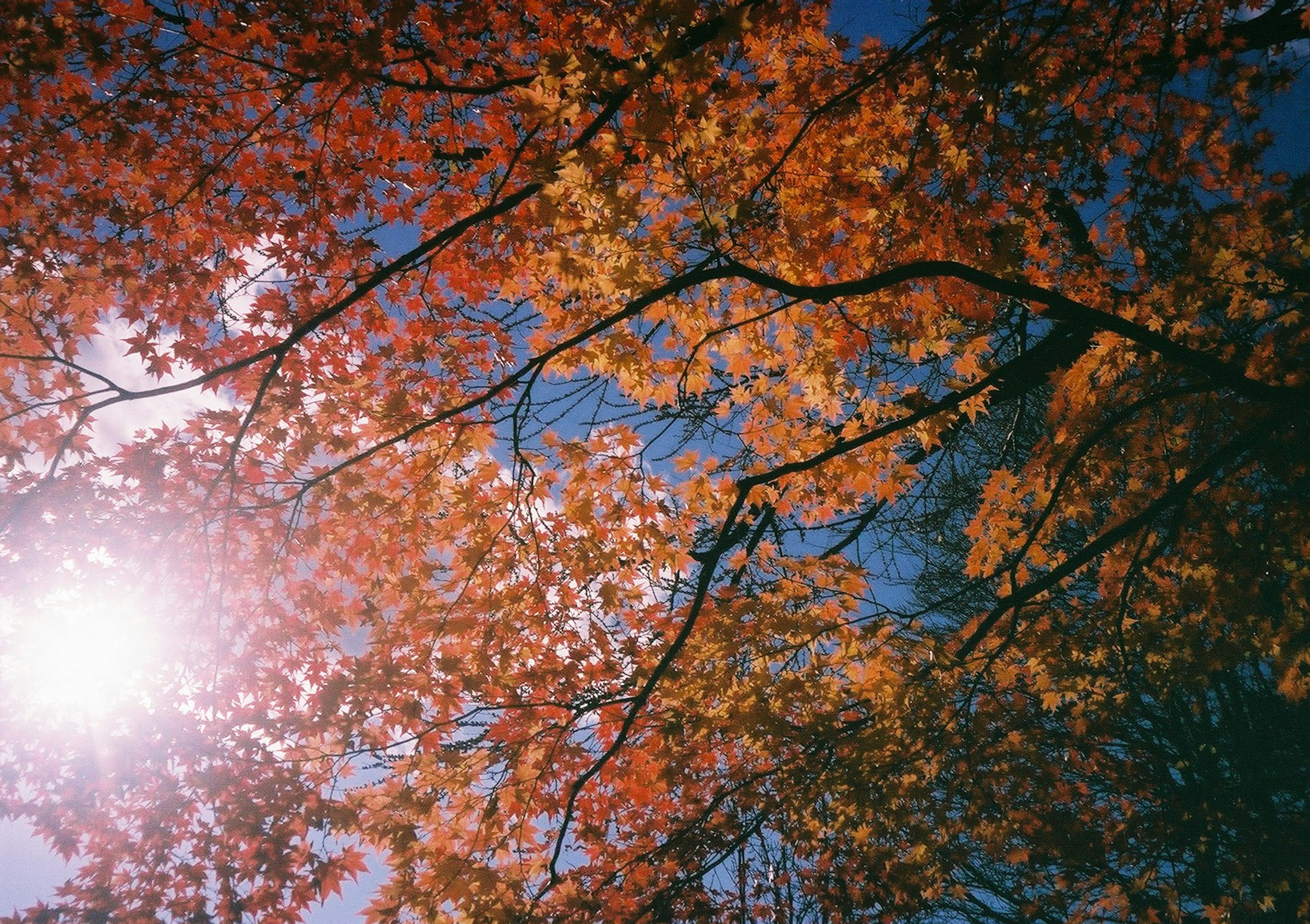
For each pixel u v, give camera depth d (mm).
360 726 5094
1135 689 6559
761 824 6668
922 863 6477
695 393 6180
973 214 5688
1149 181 5895
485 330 6566
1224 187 6012
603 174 4871
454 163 6270
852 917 7133
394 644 5453
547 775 5914
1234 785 7176
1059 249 7016
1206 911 6598
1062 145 5438
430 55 5637
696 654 5980
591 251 5090
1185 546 6160
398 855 5102
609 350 5555
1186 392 5547
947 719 6148
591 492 5992
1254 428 5000
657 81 4336
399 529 5836
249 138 5688
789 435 6160
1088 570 10656
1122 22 5441
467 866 5262
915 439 6703
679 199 5402
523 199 5109
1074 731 6727
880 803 5848
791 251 5867
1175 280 5488
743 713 5730
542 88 4277
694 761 6855
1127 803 6934
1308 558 5523
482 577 5965
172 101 5602
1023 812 6414
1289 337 5332
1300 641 5629
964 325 6316
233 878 4707
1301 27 5340
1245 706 9141
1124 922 6910
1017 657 6797
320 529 5598
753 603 5988
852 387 5965
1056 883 6992
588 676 6043
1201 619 6113
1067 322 5926
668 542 6172
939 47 4766
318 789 4965
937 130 5508
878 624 5742
